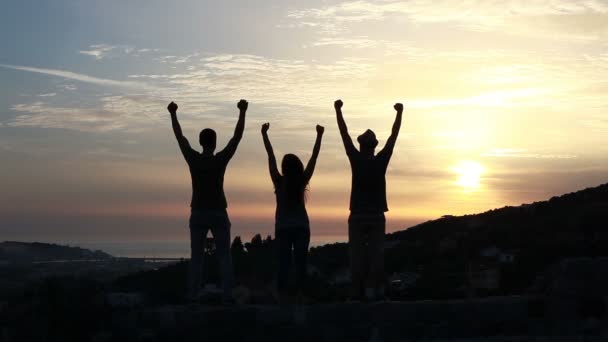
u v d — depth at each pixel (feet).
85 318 33.14
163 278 68.49
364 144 34.73
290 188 33.30
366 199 34.30
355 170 34.58
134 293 35.76
